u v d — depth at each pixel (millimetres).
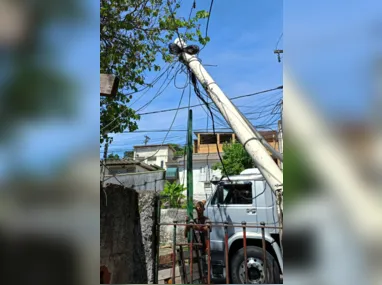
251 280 4809
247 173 5762
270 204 5113
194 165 17891
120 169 13055
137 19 5418
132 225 3697
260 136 4414
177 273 4969
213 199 5566
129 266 3469
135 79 5770
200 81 5219
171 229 7664
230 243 5039
